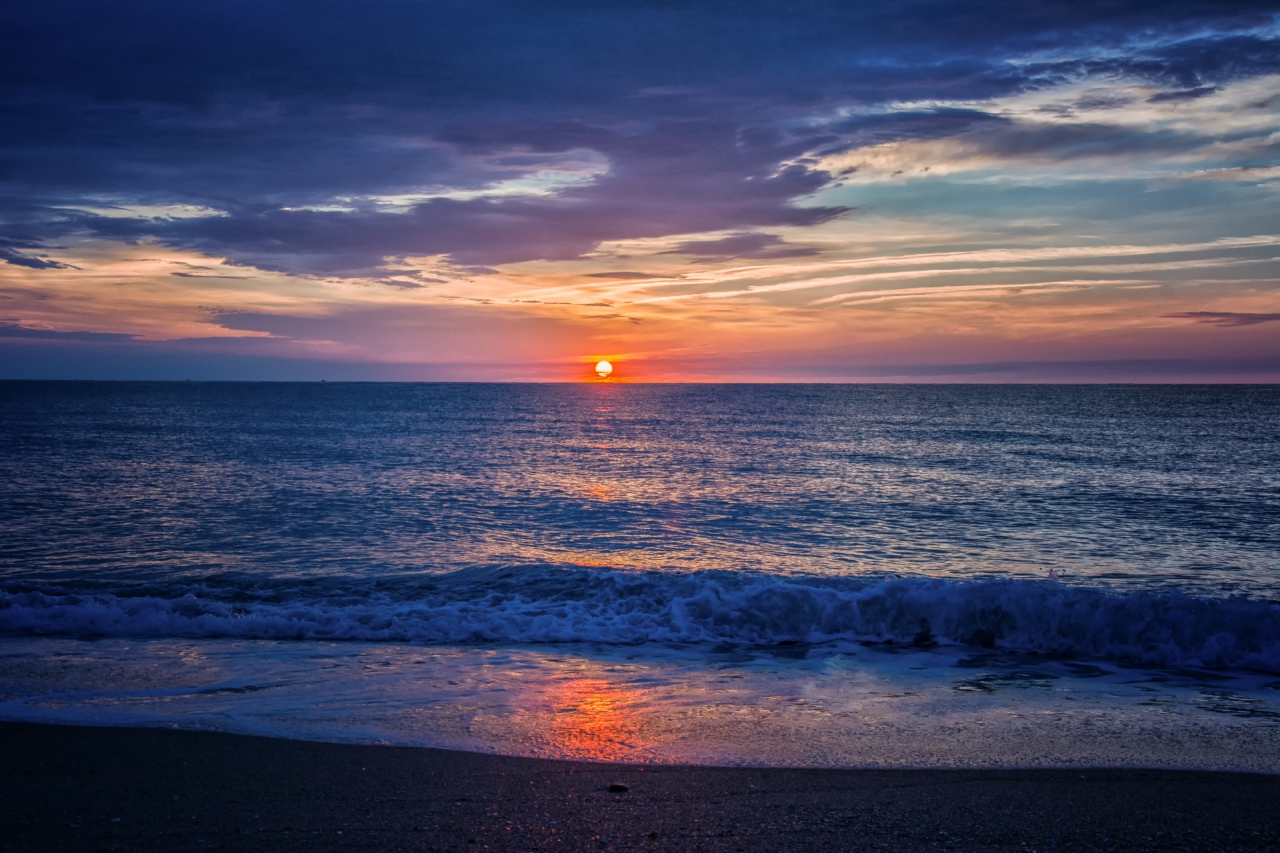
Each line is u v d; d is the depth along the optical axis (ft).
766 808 13.17
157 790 13.74
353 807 13.02
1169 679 23.93
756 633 29.48
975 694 21.80
